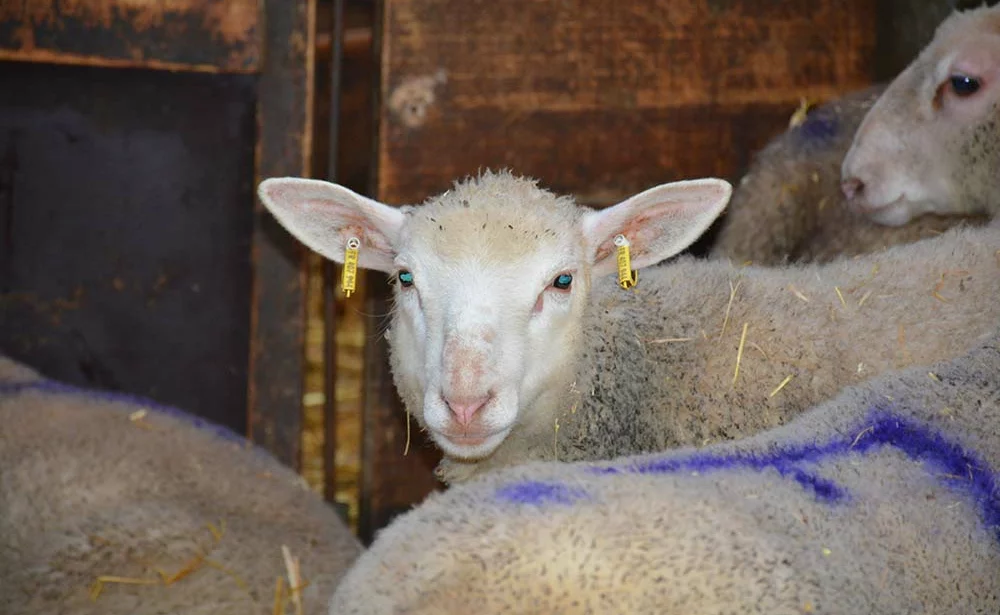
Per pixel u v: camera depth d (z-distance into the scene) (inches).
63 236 232.5
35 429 166.4
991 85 218.5
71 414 173.2
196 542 146.3
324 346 254.8
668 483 108.4
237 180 233.3
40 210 231.3
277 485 167.9
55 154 229.6
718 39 241.0
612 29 237.0
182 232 234.4
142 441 167.9
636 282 167.6
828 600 100.4
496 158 237.9
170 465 163.6
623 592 97.7
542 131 238.4
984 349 135.7
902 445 120.3
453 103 235.1
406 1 230.8
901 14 246.5
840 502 111.1
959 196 225.6
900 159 226.2
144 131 230.4
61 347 235.9
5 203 230.2
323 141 253.3
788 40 243.8
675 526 101.9
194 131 231.1
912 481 115.3
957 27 225.6
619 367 164.1
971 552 111.3
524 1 233.5
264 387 237.9
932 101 223.9
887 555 108.1
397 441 244.2
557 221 157.5
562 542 100.1
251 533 151.9
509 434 165.0
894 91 229.5
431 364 152.9
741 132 245.4
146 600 137.3
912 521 111.2
